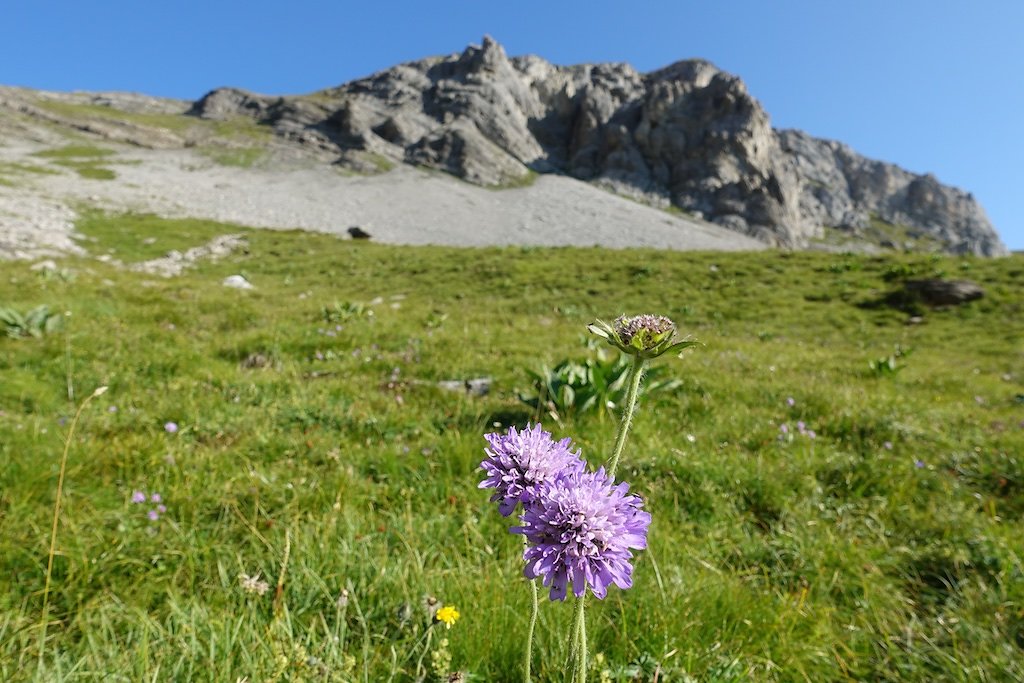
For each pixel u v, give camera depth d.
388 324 13.36
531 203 104.44
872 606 3.32
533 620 1.62
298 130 126.44
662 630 2.75
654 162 136.38
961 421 7.52
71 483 3.98
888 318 20.41
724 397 8.06
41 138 98.38
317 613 2.84
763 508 4.68
